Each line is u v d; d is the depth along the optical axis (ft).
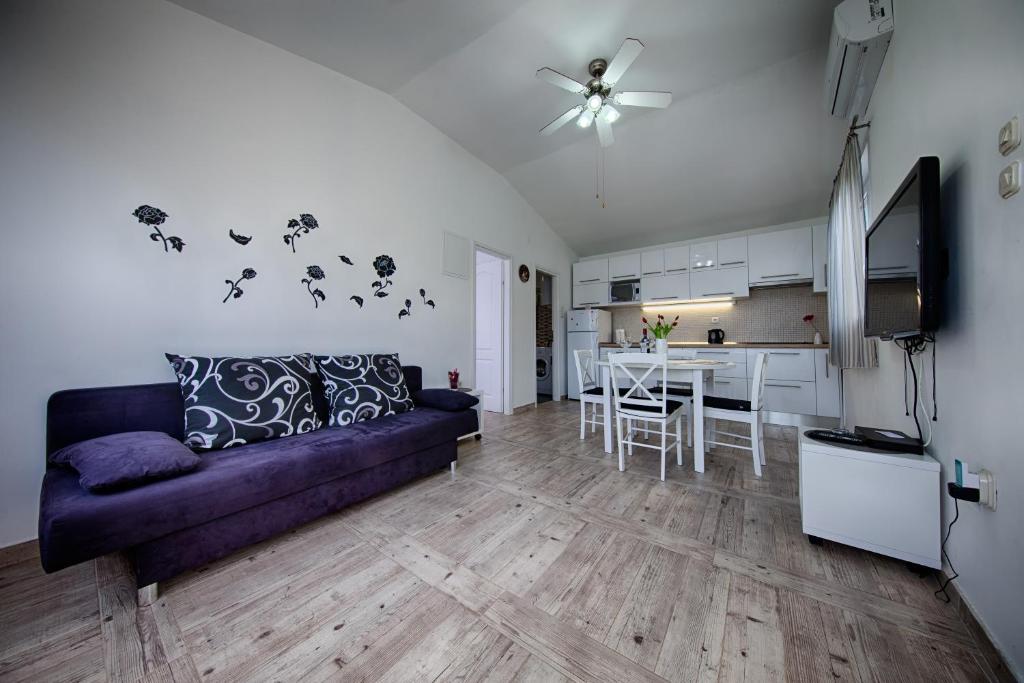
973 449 3.68
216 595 4.33
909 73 5.12
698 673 3.25
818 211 13.44
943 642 3.54
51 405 5.07
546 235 17.37
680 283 15.78
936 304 3.95
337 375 7.97
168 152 6.43
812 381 12.57
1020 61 2.89
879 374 7.06
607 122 8.78
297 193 8.19
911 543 4.48
